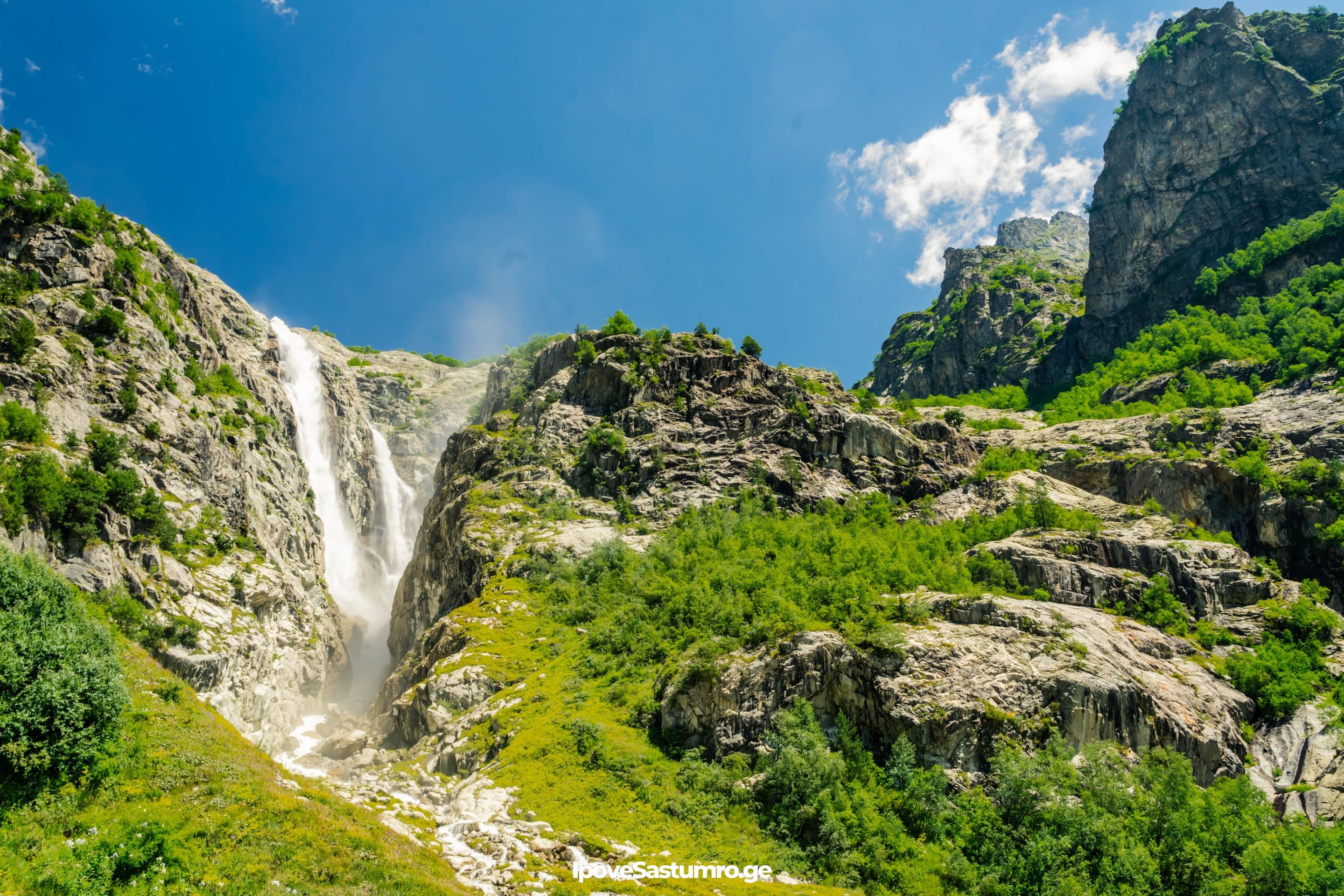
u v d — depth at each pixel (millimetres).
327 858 27766
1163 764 47281
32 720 26859
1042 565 70812
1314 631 64562
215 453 97750
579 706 57562
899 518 99688
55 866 22828
